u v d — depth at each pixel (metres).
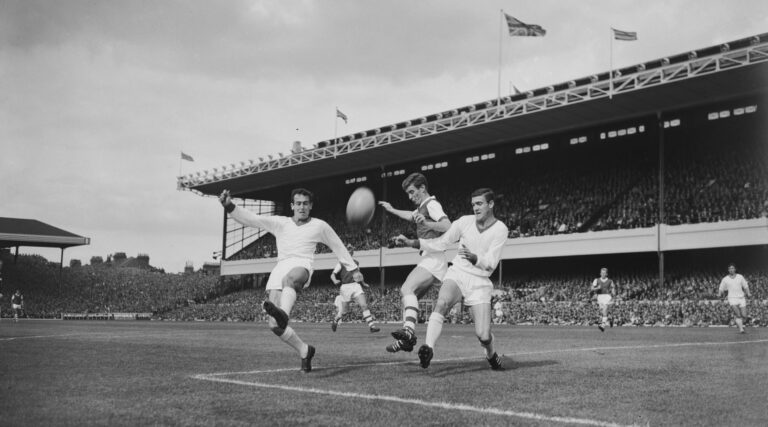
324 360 9.25
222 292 72.69
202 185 70.06
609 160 50.47
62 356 9.97
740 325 19.55
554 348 11.91
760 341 14.29
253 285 72.81
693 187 44.19
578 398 5.67
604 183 49.81
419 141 52.22
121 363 8.78
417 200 8.72
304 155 58.81
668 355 10.03
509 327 30.83
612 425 4.59
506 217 52.88
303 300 56.88
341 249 8.37
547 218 50.09
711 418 4.85
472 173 58.38
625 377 7.09
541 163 54.25
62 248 76.00
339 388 6.22
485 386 6.36
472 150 58.12
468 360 9.19
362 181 66.00
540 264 52.50
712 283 39.75
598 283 21.89
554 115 44.81
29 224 75.19
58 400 5.53
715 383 6.62
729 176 42.97
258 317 55.81
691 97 40.38
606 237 43.66
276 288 7.88
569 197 50.91
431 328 7.49
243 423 4.59
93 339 15.66
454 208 57.25
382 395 5.79
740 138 43.84
